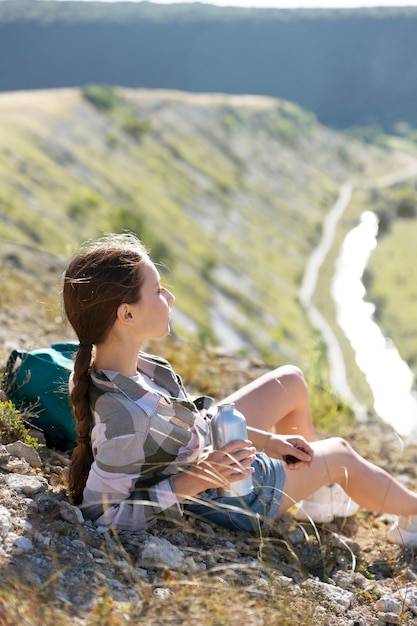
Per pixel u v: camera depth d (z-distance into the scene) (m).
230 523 3.63
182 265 75.50
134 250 3.15
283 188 129.75
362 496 3.86
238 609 2.82
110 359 3.20
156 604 2.79
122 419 3.11
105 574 2.97
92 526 3.25
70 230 71.25
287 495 3.60
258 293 79.19
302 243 105.81
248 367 8.12
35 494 3.31
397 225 121.25
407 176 165.75
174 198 100.44
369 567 3.90
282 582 3.33
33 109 105.12
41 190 77.00
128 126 116.12
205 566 3.31
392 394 53.91
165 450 3.19
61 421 4.04
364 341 69.62
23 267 11.42
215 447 3.24
